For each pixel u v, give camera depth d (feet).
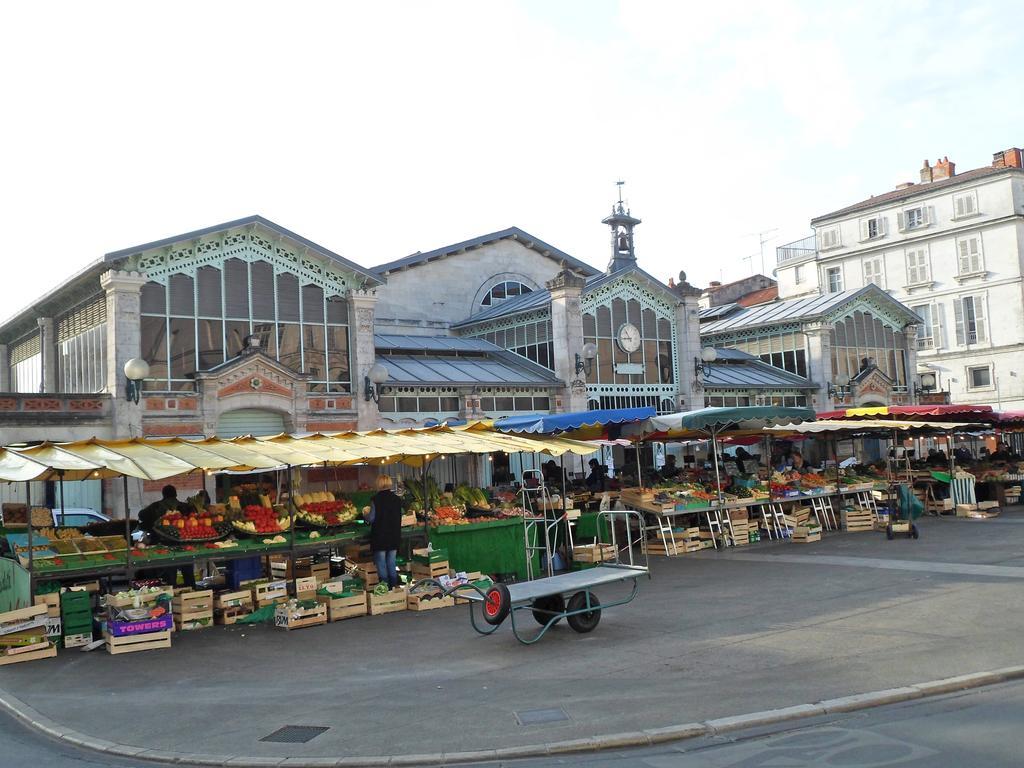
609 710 26.07
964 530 67.51
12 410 67.72
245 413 79.51
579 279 102.47
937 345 158.30
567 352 100.83
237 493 53.93
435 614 45.09
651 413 63.41
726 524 66.95
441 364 99.40
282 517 49.26
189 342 76.74
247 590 45.68
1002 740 21.71
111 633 38.86
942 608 37.81
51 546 41.91
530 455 96.37
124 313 72.79
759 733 23.67
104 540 43.83
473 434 56.65
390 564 48.62
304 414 81.51
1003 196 149.79
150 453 43.57
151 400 73.46
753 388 120.26
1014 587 41.75
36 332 92.58
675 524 66.64
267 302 81.92
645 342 109.81
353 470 83.56
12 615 37.68
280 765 23.08
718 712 25.23
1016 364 147.23
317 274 85.35
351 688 30.68
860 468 84.48
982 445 127.75
